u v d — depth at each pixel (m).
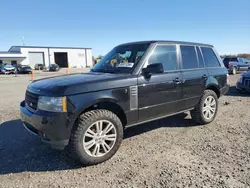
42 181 3.08
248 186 2.84
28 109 3.61
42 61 62.09
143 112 4.04
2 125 5.57
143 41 4.64
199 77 5.02
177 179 3.03
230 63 22.11
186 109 4.88
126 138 4.57
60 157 3.79
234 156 3.68
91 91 3.39
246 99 8.59
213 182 2.94
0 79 23.22
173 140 4.43
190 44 5.14
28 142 4.47
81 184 2.98
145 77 4.02
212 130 4.97
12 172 3.33
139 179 3.05
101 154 3.55
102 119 3.51
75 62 67.56
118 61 4.46
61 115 3.16
